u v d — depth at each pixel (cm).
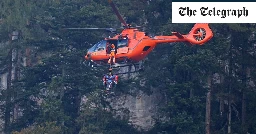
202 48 17762
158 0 19862
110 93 18850
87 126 17538
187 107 17738
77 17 18900
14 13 19975
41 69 18800
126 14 19838
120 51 13338
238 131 17788
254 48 18738
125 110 18812
